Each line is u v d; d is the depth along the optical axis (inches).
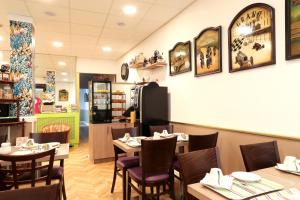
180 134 124.1
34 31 163.9
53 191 40.0
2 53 252.1
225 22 109.7
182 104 147.3
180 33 147.9
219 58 112.6
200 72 128.0
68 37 196.5
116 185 123.1
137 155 114.4
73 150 214.1
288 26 79.4
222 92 112.5
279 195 42.6
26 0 128.2
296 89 78.1
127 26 171.0
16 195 38.0
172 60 157.8
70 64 289.3
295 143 77.6
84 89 297.9
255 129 94.1
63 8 138.3
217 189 45.5
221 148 111.7
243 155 67.0
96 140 168.6
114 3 132.3
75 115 235.0
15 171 65.5
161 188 109.4
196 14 131.6
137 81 225.1
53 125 209.0
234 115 105.1
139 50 217.5
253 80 95.2
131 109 183.9
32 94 153.7
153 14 150.0
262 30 89.6
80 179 132.6
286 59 80.2
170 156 85.4
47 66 295.7
